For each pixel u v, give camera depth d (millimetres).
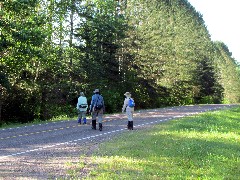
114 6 40719
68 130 16047
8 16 22219
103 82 33281
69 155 9742
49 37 28406
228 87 96938
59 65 29562
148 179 7168
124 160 8977
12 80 26625
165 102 48781
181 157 9430
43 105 27953
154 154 9727
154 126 16641
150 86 41844
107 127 17031
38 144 11828
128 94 15977
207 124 17844
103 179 7098
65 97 30453
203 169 8234
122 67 37812
